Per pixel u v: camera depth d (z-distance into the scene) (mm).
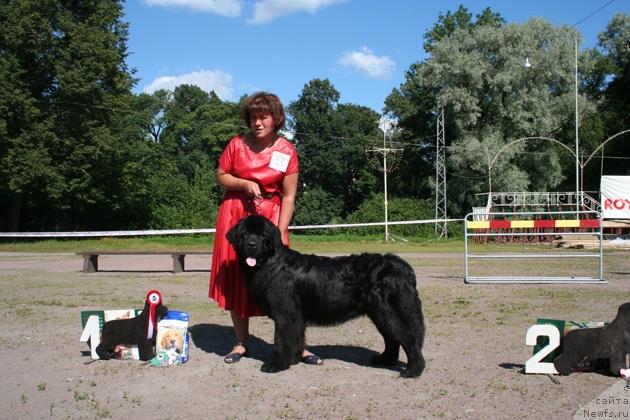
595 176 53500
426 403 4594
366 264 5348
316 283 5395
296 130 61281
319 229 52031
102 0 38594
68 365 5824
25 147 34125
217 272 6160
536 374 5410
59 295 10906
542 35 45500
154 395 4852
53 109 36406
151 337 5969
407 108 58344
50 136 34844
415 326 5277
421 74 46625
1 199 40812
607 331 5301
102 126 38031
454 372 5508
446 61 45438
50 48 35625
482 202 45250
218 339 7145
